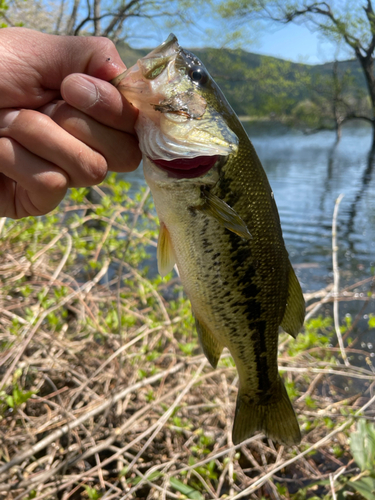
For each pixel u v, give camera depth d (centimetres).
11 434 37
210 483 36
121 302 56
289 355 46
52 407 42
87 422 40
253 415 29
